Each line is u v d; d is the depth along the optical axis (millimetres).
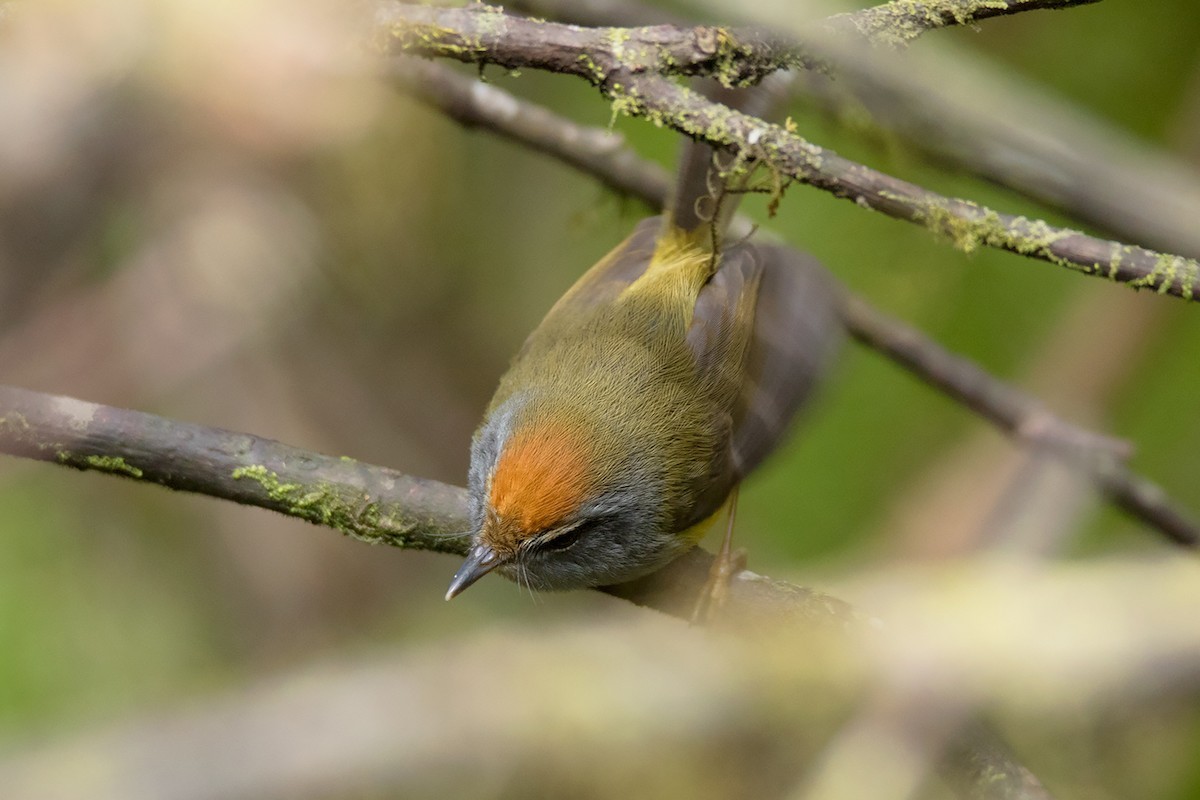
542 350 9320
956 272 12797
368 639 13234
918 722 6730
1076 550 11242
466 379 15180
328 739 6602
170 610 12719
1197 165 11812
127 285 13383
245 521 13500
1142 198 7723
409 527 8250
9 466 12742
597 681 7543
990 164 8250
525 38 6926
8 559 12281
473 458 9016
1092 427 12227
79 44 10711
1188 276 6504
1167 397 12883
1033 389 12508
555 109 13953
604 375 8945
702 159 9820
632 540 8742
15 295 13141
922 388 13453
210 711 6539
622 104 6887
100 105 11375
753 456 9094
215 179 13031
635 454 8688
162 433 7934
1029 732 10008
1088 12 12727
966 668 6258
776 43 6895
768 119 8477
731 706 7539
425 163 13938
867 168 6863
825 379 9172
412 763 6727
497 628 10781
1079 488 10375
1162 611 5473
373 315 14625
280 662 12703
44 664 11828
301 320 14000
